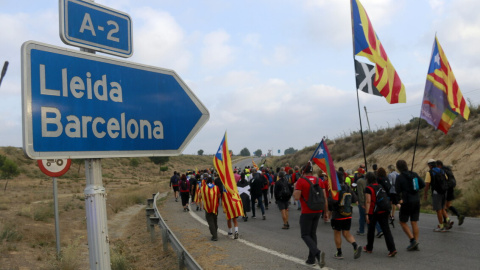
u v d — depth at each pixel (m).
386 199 7.43
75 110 2.02
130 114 2.29
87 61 2.12
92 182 2.15
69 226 12.54
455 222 10.82
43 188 33.97
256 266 7.06
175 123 2.52
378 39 10.77
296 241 9.34
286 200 11.34
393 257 7.26
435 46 10.62
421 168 22.70
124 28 2.44
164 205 20.95
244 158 122.81
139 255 8.91
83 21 2.21
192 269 5.95
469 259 6.77
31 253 8.38
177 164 100.88
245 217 13.46
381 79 10.48
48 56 1.94
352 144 37.69
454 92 10.59
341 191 7.32
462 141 21.73
